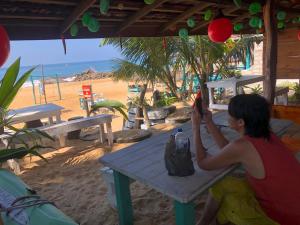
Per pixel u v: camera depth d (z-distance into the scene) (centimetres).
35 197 218
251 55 1139
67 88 2358
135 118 761
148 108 816
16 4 255
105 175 320
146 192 348
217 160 188
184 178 197
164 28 423
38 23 299
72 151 544
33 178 429
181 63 851
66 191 377
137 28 406
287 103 697
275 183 177
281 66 746
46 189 388
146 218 295
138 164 229
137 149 266
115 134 611
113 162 239
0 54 169
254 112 179
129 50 738
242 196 197
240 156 183
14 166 453
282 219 182
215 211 221
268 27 384
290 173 177
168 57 752
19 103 1680
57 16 291
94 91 1972
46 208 203
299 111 391
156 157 240
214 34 301
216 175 197
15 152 289
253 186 190
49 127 505
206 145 252
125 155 253
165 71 866
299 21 573
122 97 1548
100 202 340
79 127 522
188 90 967
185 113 762
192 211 191
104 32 369
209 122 234
